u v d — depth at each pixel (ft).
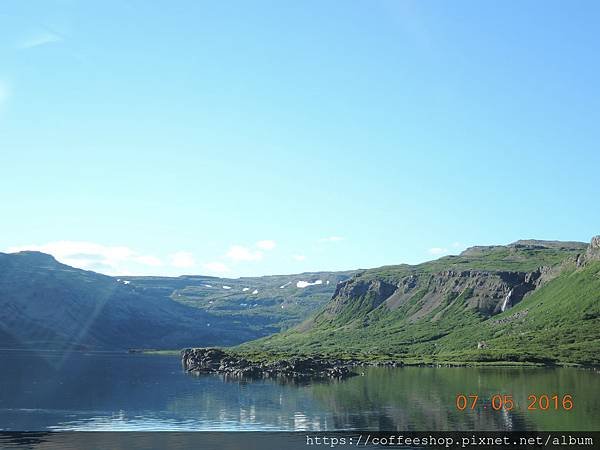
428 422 404.16
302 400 524.11
